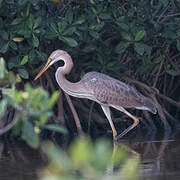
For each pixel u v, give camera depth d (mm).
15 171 8789
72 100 15742
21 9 12969
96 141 13070
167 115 16266
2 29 12680
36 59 13469
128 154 10492
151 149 11133
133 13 14734
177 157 9898
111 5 14344
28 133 5254
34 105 5375
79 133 14344
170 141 12500
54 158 4410
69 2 13742
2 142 13117
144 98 13773
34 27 12500
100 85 13625
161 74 16359
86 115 15820
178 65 16766
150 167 8922
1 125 13938
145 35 14391
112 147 11742
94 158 4020
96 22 13500
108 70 15102
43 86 15055
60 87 14711
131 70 15750
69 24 12859
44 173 8508
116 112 16625
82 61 15086
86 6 13945
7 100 5680
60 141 13055
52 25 12734
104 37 14938
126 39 13641
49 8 13992
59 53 13625
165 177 8070
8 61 13320
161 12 15336
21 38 12602
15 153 10930
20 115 5383
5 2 12711
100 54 14562
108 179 7703
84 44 14266
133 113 16578
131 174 5645
